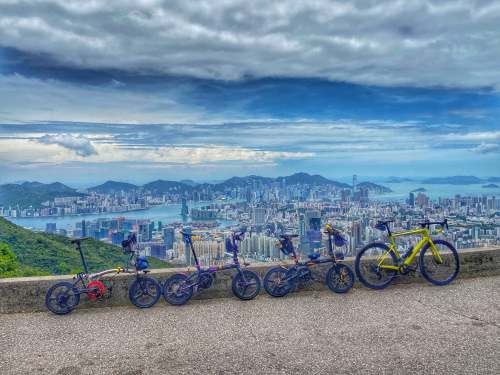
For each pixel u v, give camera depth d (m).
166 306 6.11
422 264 6.92
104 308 6.08
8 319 5.66
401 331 5.04
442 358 4.33
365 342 4.74
